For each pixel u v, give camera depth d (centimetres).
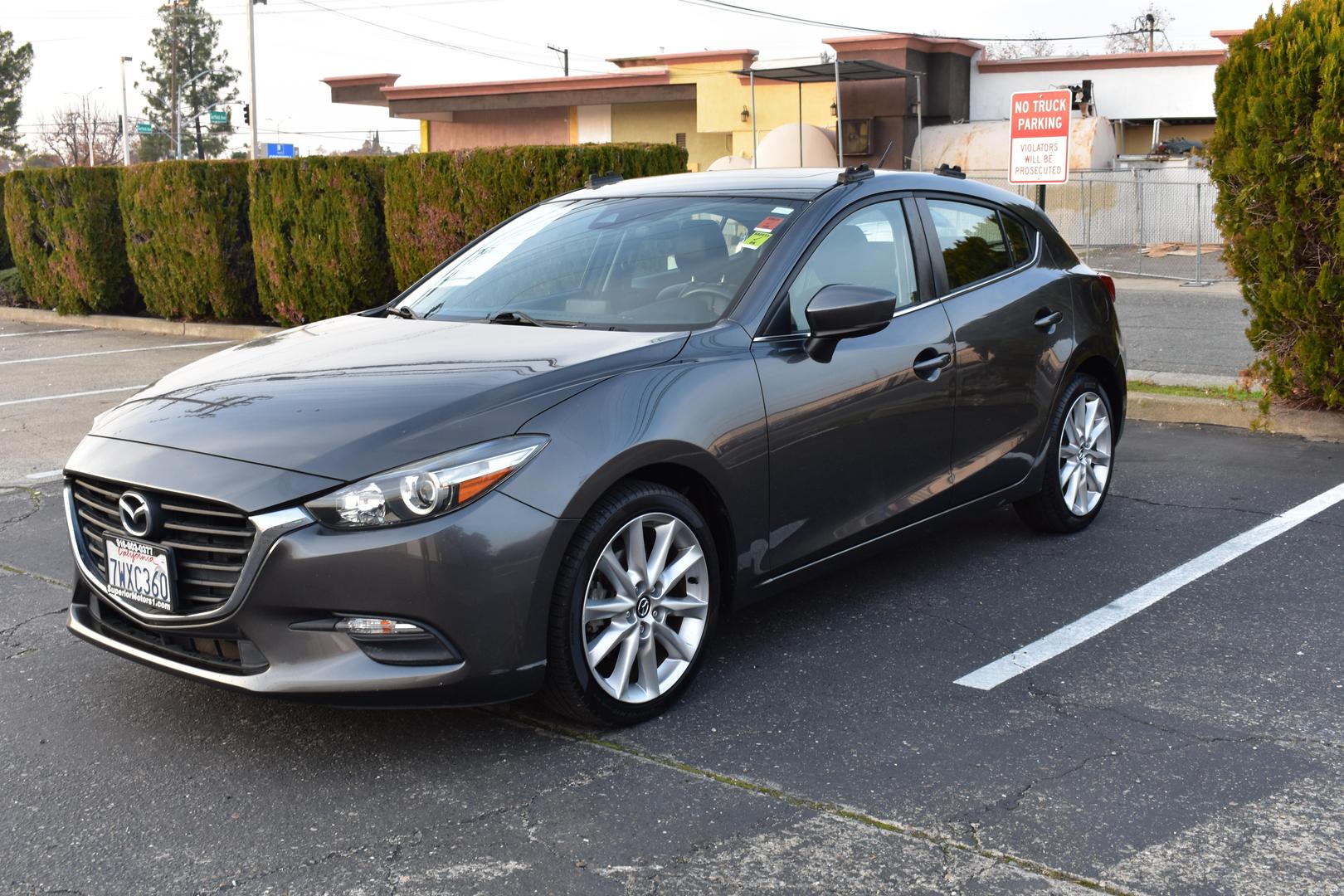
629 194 489
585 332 395
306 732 364
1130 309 1353
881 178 465
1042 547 531
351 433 325
